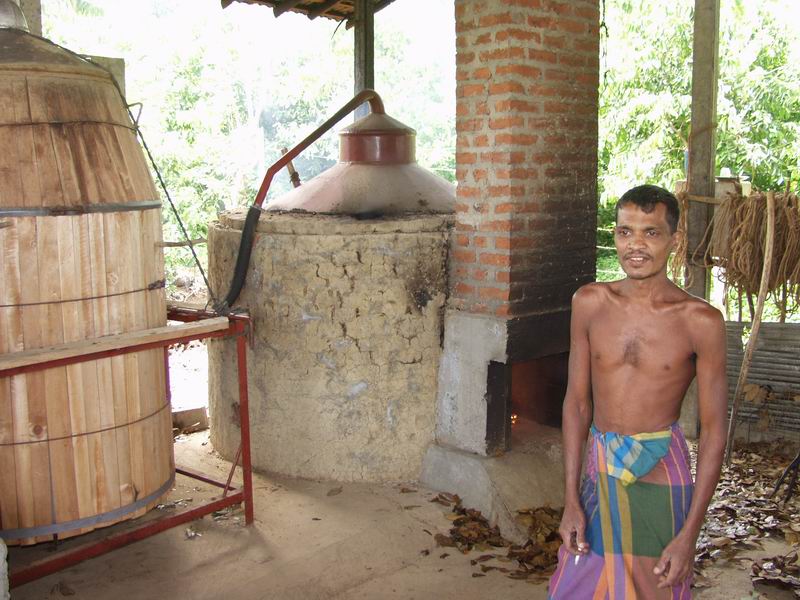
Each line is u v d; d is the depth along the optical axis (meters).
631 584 2.46
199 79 13.80
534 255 4.22
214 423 5.09
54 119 3.31
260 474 4.70
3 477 3.33
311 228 4.42
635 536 2.46
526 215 4.15
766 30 10.15
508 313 4.15
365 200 4.84
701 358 2.41
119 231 3.46
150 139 12.70
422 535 3.95
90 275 3.38
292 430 4.58
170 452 3.99
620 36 10.53
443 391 4.45
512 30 3.94
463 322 4.28
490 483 4.12
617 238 2.43
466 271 4.32
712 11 5.13
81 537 3.79
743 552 3.88
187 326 3.63
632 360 2.47
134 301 3.57
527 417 4.84
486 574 3.62
